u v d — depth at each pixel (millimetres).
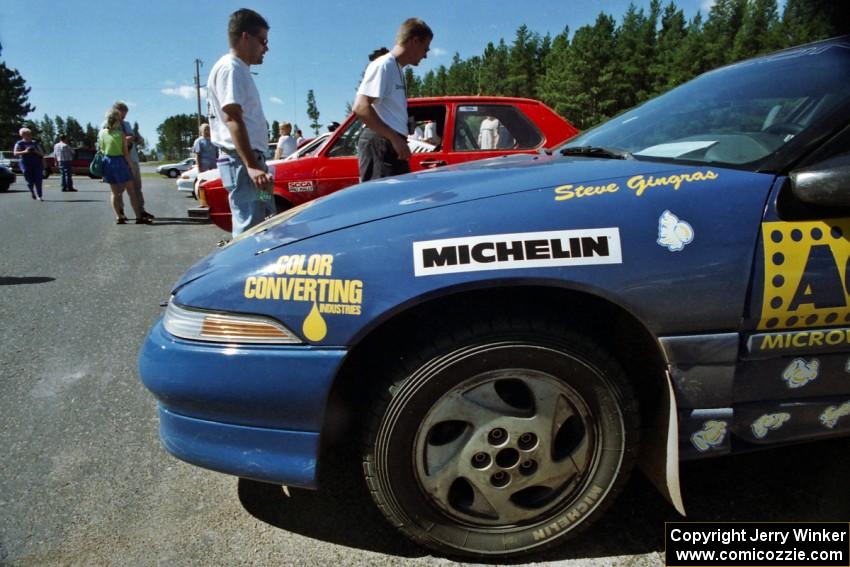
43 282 4781
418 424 1447
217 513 1831
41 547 1671
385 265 1409
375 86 3639
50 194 15141
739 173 1477
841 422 1572
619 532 1711
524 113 5254
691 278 1398
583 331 1466
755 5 58906
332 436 1533
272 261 1473
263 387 1436
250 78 3422
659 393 1549
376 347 1543
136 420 2451
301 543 1685
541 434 1482
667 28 72375
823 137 1492
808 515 1774
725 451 1523
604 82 61031
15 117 70062
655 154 1792
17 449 2211
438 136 5348
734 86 2031
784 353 1471
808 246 1417
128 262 5617
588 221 1414
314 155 5438
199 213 6043
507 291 1501
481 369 1429
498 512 1538
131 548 1669
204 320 1479
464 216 1442
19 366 3010
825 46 1948
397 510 1503
